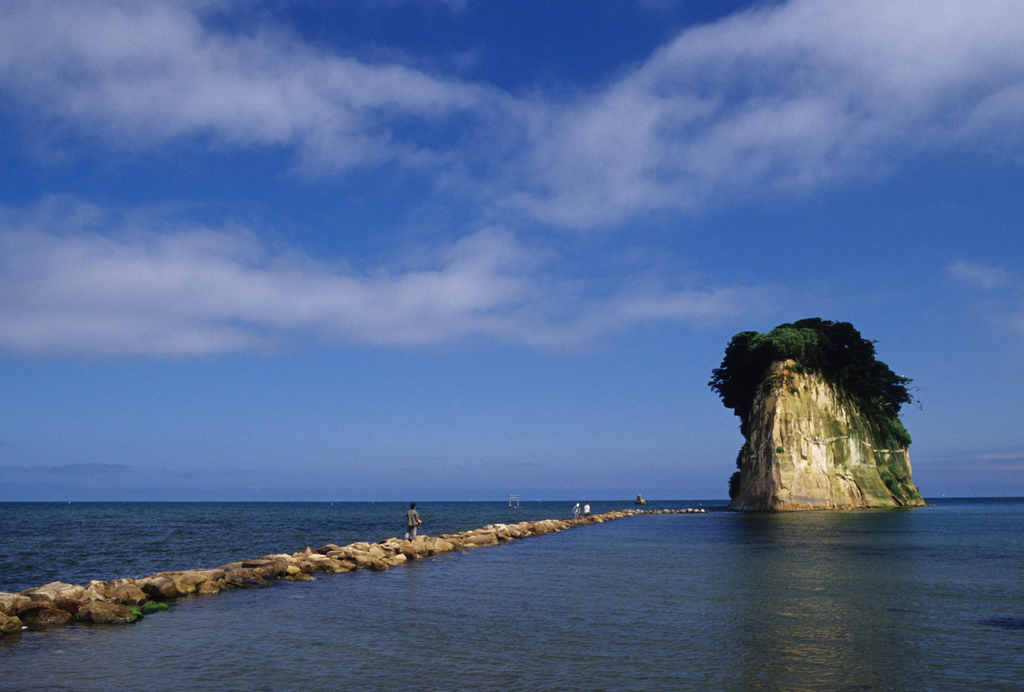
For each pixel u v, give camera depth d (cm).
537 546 4119
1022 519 7744
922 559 3106
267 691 1050
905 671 1158
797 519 7331
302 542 4734
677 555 3388
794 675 1134
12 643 1382
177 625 1567
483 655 1273
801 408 9625
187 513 12588
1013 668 1176
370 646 1348
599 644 1362
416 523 3722
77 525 7469
